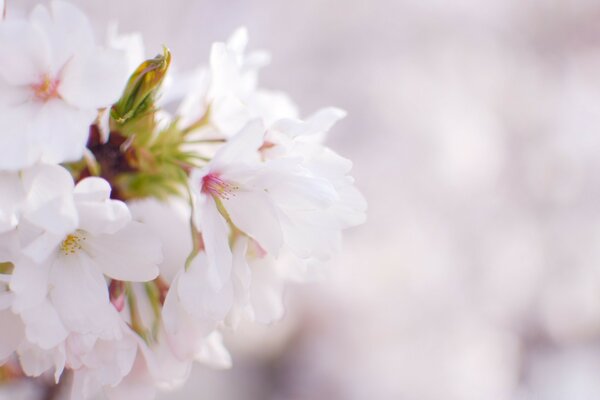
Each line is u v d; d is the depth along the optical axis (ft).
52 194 1.08
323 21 3.06
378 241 2.63
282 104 1.24
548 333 2.83
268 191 1.13
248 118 1.19
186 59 2.78
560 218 3.00
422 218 2.78
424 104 2.98
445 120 2.95
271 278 1.22
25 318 1.09
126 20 2.75
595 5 3.26
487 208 2.90
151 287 1.19
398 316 2.51
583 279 2.90
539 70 3.21
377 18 3.12
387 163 2.88
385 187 2.83
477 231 2.85
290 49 3.02
